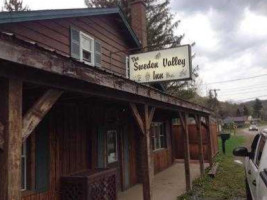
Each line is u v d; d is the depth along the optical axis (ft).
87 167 29.01
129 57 40.50
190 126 65.51
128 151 38.58
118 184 35.24
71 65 12.89
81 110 28.60
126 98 20.40
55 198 24.03
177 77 37.60
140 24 48.80
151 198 23.20
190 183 34.01
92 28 35.94
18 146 10.80
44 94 12.69
